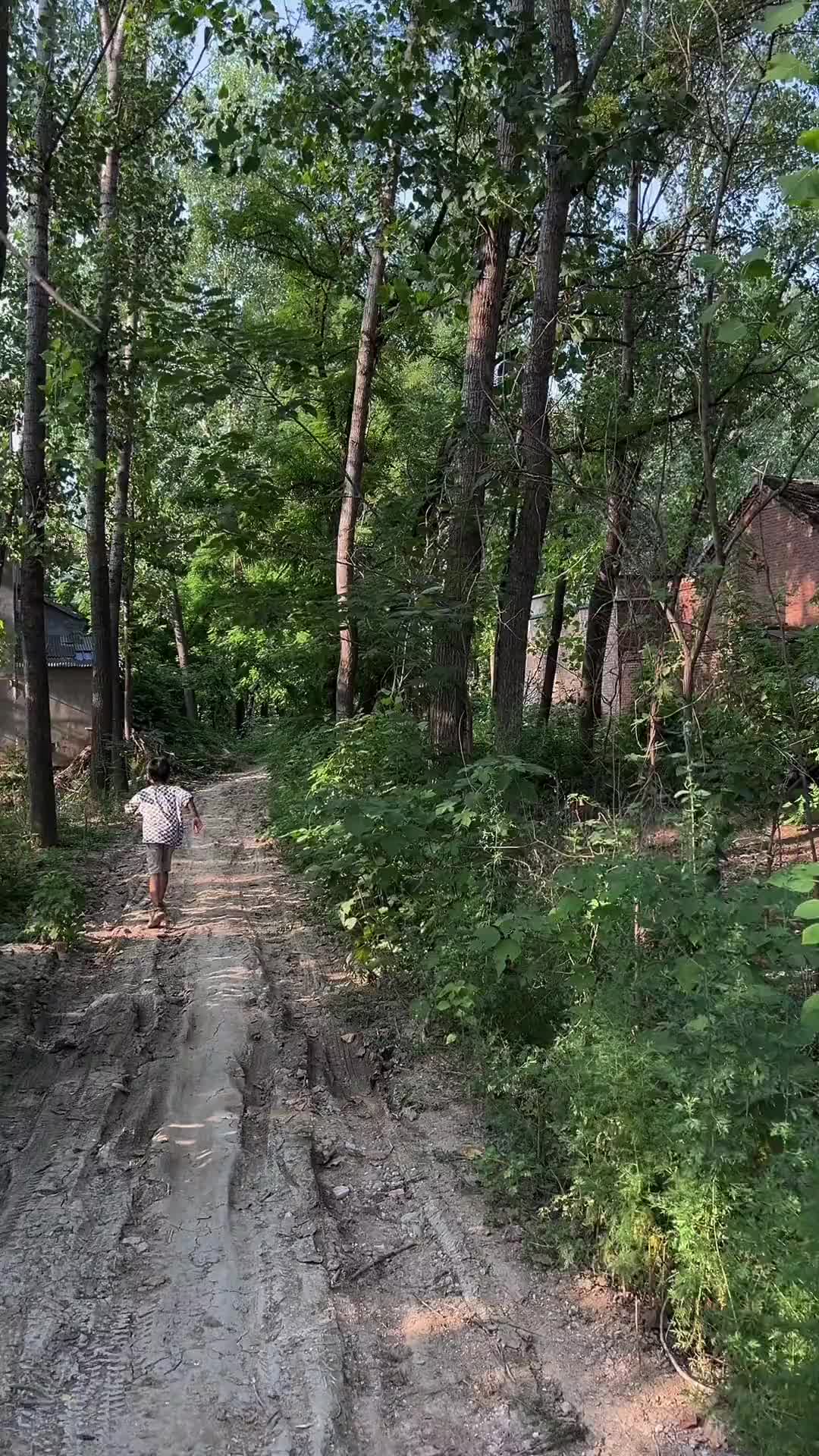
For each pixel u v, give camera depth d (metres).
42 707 12.09
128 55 13.66
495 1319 3.34
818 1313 2.56
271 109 9.02
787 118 7.07
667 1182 3.29
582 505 7.84
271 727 21.62
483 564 9.30
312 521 16.08
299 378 9.16
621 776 7.46
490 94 8.66
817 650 7.66
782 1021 3.27
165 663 34.22
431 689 8.75
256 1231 3.85
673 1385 3.01
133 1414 2.84
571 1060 3.86
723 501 9.59
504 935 4.64
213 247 20.05
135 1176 4.26
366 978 6.82
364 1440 2.79
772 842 6.64
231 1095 5.01
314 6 8.72
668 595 5.98
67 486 17.30
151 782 8.99
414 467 14.44
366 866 6.82
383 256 12.28
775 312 4.89
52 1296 3.39
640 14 9.12
